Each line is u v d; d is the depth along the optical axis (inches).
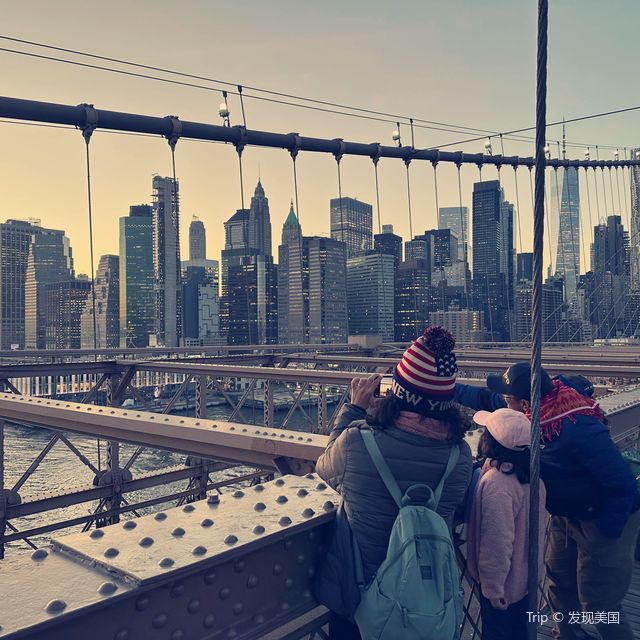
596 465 107.4
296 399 579.5
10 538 462.0
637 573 191.3
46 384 3198.8
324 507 84.3
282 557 78.2
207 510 80.7
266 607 75.2
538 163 75.9
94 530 70.0
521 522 99.7
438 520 77.2
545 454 111.8
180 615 64.1
